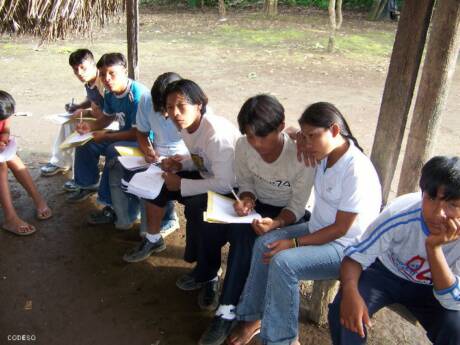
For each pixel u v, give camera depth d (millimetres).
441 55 2541
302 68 8984
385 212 2006
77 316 2668
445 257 1899
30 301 2771
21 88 7199
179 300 2820
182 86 2545
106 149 3391
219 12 15344
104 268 3096
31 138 5297
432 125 2703
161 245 3240
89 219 3582
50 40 2844
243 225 2434
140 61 9219
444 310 1914
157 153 3242
